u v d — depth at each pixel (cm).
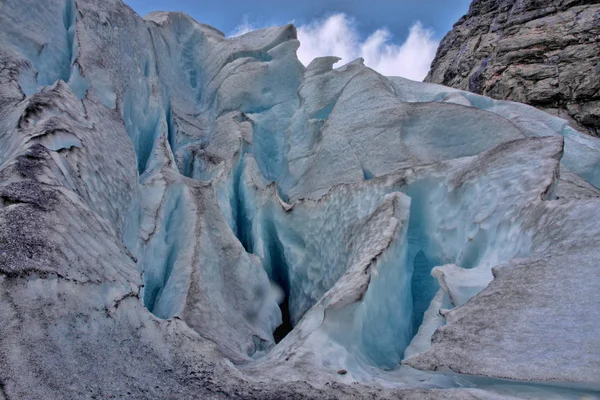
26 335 205
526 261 308
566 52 1673
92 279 267
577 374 197
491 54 1991
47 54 730
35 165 340
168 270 536
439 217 532
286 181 890
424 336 343
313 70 1145
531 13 1939
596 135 1472
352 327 333
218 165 813
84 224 317
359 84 943
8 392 179
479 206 464
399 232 463
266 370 280
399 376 298
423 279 545
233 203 815
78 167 406
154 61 1020
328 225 642
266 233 748
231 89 1086
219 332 434
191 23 1380
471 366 228
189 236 561
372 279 390
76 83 688
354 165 755
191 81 1272
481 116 739
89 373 215
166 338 277
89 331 240
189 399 226
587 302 238
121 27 935
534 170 436
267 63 1148
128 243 480
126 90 802
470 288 349
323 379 267
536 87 1655
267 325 552
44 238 259
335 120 888
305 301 637
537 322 242
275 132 1062
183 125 1020
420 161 703
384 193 571
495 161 495
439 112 779
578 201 340
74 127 469
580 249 286
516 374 211
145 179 669
